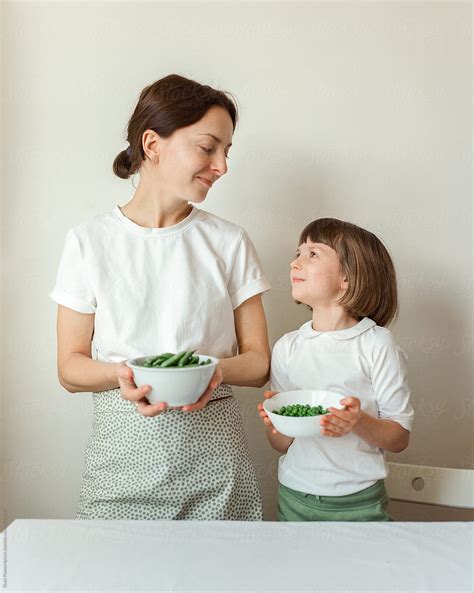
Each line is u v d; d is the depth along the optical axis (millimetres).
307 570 755
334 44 1492
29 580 724
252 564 765
